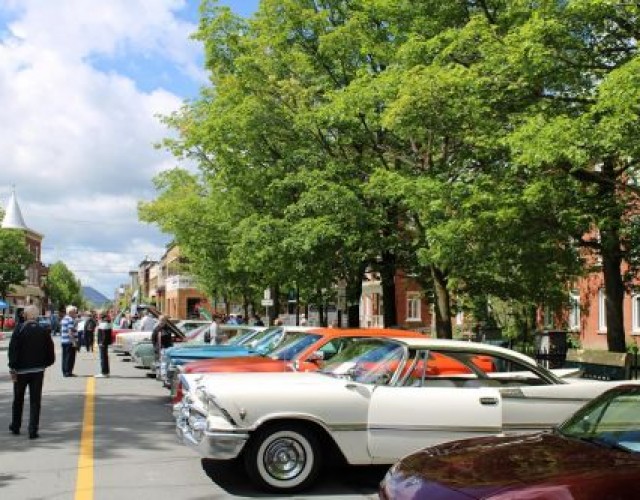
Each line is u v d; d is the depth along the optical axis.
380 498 4.93
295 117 20.66
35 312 10.64
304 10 20.98
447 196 14.58
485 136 13.64
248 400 7.24
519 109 13.34
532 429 7.69
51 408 13.72
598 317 31.42
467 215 14.16
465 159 16.52
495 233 14.36
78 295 148.88
